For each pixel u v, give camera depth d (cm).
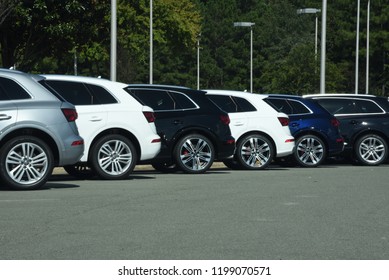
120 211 1495
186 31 8338
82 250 1129
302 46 6656
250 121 2619
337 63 11862
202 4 14900
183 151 2373
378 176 2358
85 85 2119
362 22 11788
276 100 2822
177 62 13675
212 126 2398
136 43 7825
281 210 1535
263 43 14162
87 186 1945
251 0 15462
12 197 1689
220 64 14488
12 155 1806
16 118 1803
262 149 2631
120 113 2123
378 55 11831
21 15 3512
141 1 7719
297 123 2811
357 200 1709
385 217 1457
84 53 7325
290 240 1213
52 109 1847
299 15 13962
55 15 3597
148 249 1138
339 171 2581
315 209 1555
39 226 1319
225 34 14500
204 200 1677
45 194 1750
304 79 6512
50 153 1836
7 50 3834
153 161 2347
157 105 2353
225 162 2722
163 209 1529
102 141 2106
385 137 2989
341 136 2864
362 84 11788
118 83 2164
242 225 1348
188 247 1154
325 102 2997
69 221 1372
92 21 3825
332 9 13188
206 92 2602
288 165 2944
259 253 1116
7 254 1101
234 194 1797
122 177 2136
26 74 1858
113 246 1158
